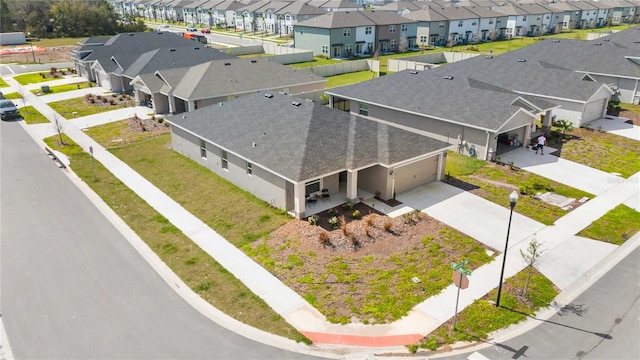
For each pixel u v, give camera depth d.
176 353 13.84
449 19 86.75
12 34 91.06
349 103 41.81
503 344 14.20
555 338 14.45
